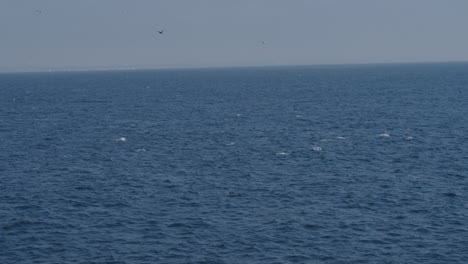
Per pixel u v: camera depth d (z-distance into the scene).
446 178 63.59
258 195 58.03
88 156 78.31
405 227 48.22
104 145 86.69
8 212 53.03
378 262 41.47
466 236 46.00
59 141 90.62
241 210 53.22
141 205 55.06
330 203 55.00
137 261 42.00
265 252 43.31
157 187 61.53
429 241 45.12
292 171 68.12
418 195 57.12
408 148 80.81
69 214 52.47
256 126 105.50
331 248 44.00
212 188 60.94
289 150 80.81
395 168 68.88
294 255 42.75
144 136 95.00
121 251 43.84
